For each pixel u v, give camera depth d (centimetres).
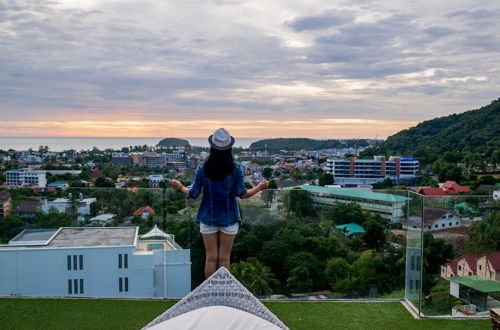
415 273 381
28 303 375
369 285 416
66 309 366
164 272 402
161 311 366
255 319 197
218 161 240
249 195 261
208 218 249
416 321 360
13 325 333
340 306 393
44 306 370
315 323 353
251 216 423
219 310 200
